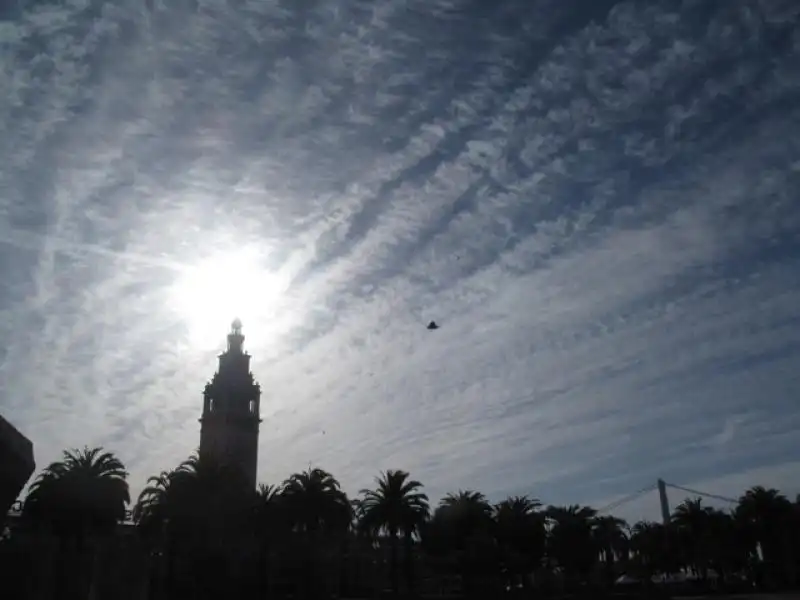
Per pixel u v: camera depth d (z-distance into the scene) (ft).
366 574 302.04
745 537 342.64
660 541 376.48
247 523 234.17
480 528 282.36
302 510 239.09
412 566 260.21
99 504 197.57
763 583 368.68
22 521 194.70
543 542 291.79
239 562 240.94
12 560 146.92
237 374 369.50
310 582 249.96
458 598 271.90
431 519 284.61
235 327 383.45
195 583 225.97
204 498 222.89
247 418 361.51
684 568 394.32
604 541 330.54
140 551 148.46
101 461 206.69
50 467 200.23
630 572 417.69
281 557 252.62
